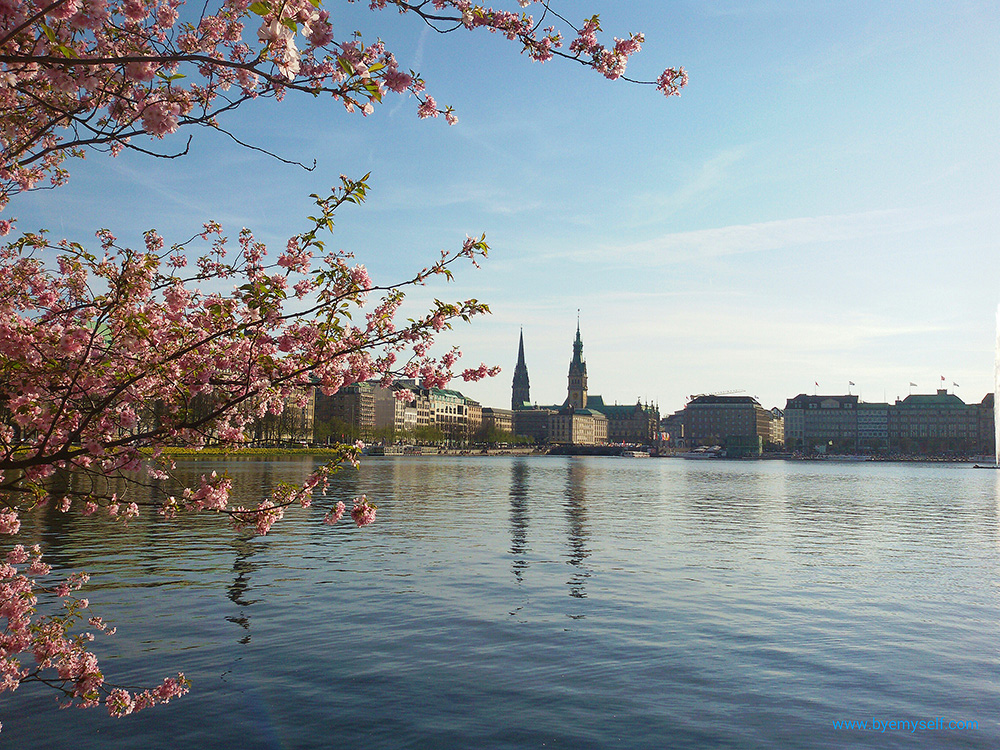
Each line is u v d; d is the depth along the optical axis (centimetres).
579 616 2353
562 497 7706
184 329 1009
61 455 900
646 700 1636
